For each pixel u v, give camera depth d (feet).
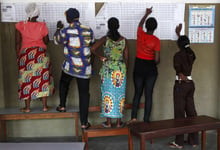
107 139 13.14
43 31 11.22
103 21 12.90
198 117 10.71
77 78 11.05
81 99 11.22
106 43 10.80
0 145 6.46
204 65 13.88
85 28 10.75
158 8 13.10
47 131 13.46
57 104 13.30
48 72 11.53
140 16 13.03
